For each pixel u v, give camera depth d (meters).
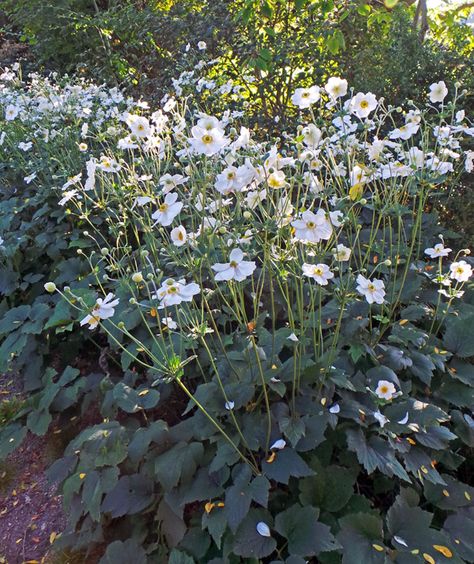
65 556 2.20
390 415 2.06
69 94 4.52
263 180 2.10
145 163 3.14
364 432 2.06
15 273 3.65
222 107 4.46
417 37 4.17
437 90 2.79
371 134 4.09
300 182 2.17
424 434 2.01
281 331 2.30
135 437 2.07
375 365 2.31
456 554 1.73
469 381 2.26
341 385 2.07
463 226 3.53
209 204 2.68
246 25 5.10
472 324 2.41
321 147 2.59
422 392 2.31
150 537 2.01
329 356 2.18
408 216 3.46
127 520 2.08
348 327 2.37
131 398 2.25
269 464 1.88
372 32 4.84
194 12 5.74
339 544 1.71
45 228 3.97
